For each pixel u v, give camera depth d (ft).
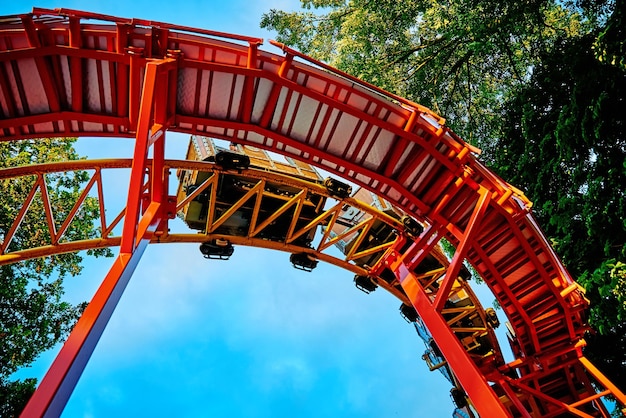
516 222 43.45
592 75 53.21
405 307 64.85
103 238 44.73
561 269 46.62
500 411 30.04
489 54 86.17
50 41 31.40
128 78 33.86
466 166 40.86
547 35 89.71
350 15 91.81
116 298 25.59
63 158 74.64
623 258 54.13
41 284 71.46
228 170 46.21
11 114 34.06
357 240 56.29
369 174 41.50
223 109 37.52
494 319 64.85
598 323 55.01
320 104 37.78
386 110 37.70
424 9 81.20
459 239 41.78
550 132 61.41
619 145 53.67
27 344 66.18
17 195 67.26
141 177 27.48
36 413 19.21
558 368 52.31
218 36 33.47
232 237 50.98
